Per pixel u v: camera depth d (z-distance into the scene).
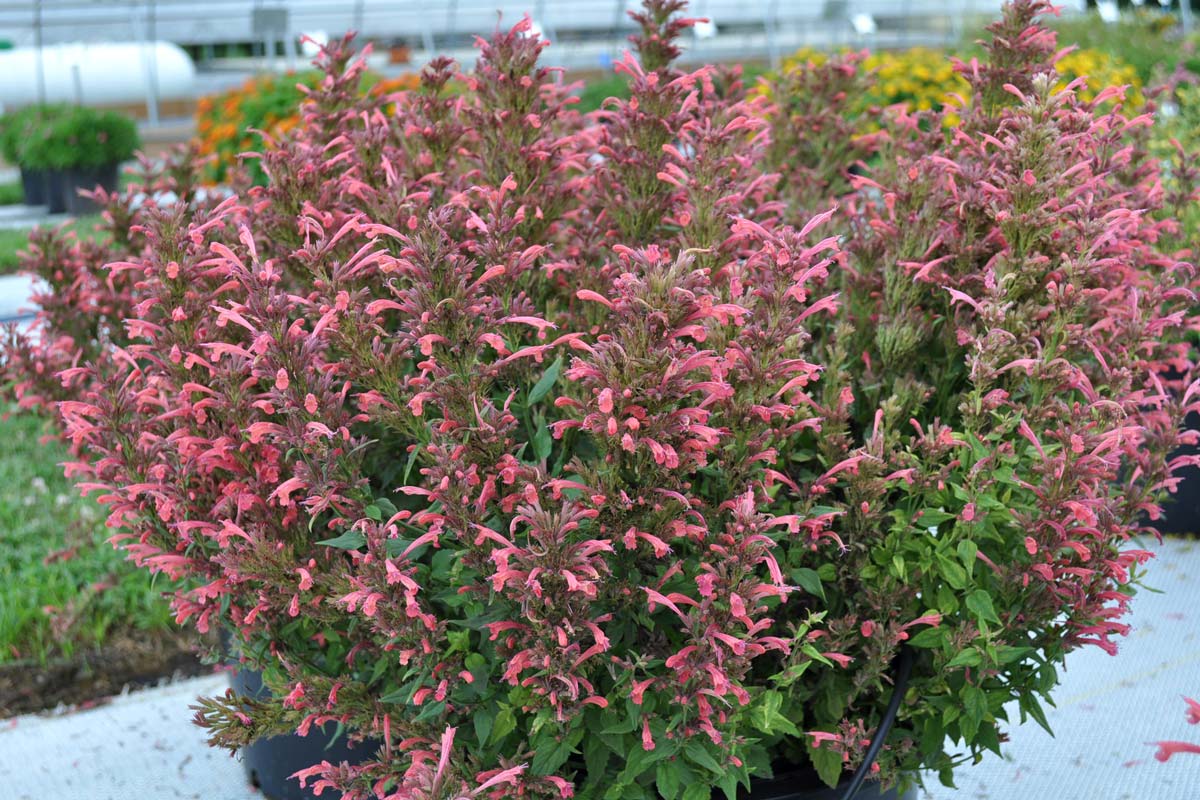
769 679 2.07
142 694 3.53
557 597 1.76
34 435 5.55
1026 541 1.98
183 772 3.07
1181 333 2.73
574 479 1.96
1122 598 2.04
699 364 1.72
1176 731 3.12
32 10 17.47
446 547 2.10
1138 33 13.54
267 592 2.12
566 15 19.34
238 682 2.82
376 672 2.15
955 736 2.27
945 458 2.18
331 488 1.92
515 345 2.02
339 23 18.33
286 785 2.80
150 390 2.25
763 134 2.72
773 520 1.81
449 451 1.86
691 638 1.85
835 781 2.16
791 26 20.53
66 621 3.75
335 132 2.64
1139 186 2.56
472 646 2.09
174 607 2.31
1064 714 3.23
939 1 20.42
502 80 2.22
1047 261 2.07
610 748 2.01
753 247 2.31
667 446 1.72
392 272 2.10
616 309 1.84
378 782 2.10
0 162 18.86
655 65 2.49
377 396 1.93
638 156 2.28
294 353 1.90
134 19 18.23
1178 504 4.36
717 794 2.22
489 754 2.04
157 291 2.14
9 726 3.35
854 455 2.03
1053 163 2.06
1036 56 2.45
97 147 14.68
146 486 2.13
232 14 18.34
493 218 1.98
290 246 2.32
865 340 2.38
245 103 10.14
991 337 1.96
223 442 2.04
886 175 2.69
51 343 3.06
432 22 18.83
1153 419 2.30
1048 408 2.05
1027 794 2.87
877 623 2.10
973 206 2.17
